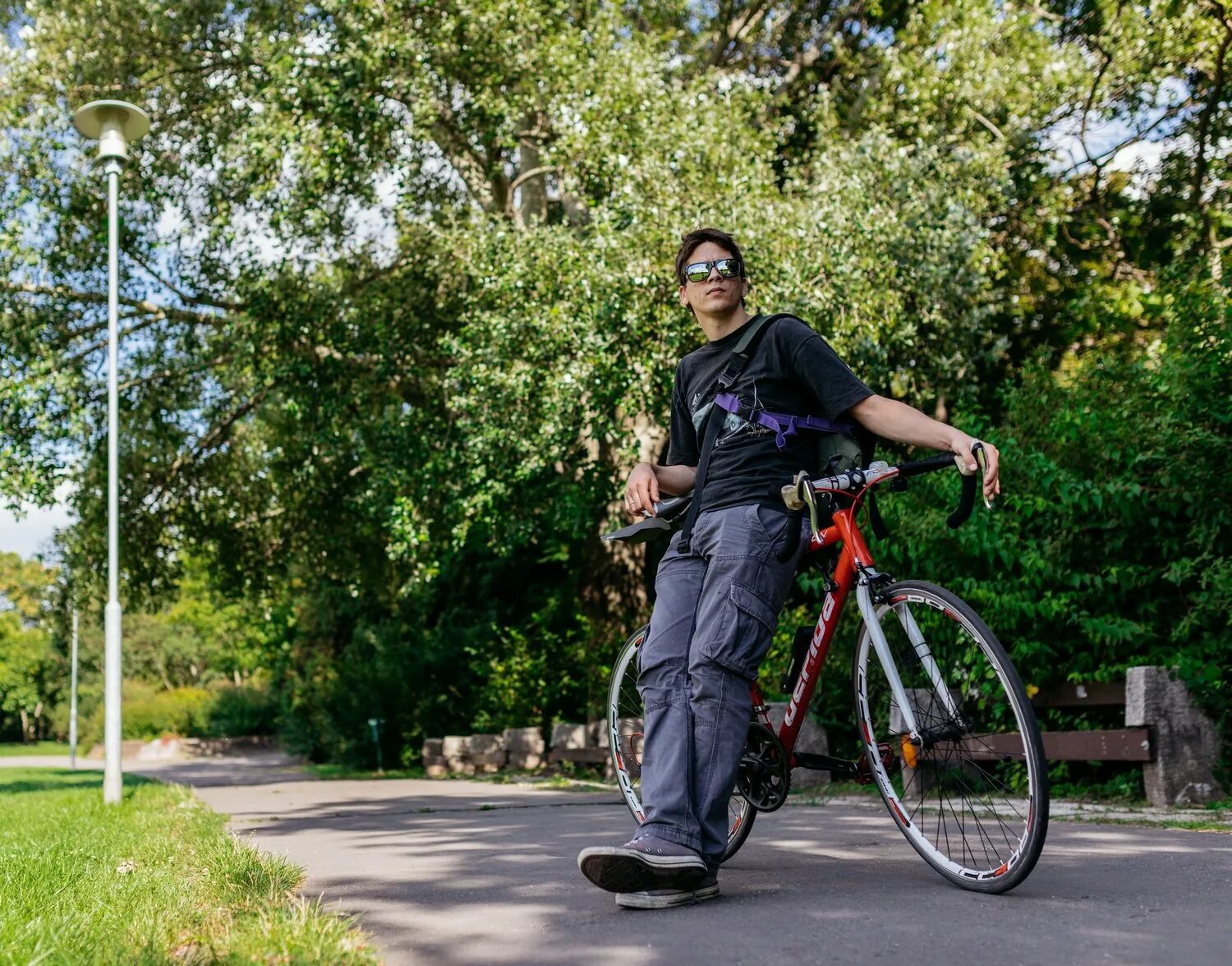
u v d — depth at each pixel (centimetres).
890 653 313
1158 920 242
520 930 257
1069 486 587
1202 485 560
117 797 845
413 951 237
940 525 643
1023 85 1316
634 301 1001
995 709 290
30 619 5856
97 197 1398
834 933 238
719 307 337
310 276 1390
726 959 220
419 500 1259
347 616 2017
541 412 1051
